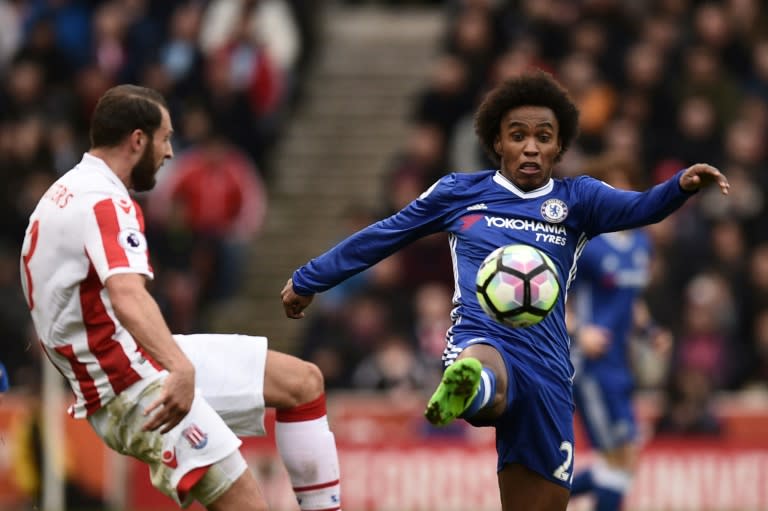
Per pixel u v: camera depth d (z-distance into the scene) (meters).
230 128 54.06
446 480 40.59
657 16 54.75
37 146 51.03
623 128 49.31
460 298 21.11
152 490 40.59
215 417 20.69
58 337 20.86
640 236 32.78
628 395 33.12
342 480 40.97
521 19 53.31
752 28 53.75
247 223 52.28
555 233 21.00
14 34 58.22
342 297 50.12
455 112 51.25
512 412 20.81
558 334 21.14
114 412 20.75
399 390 43.97
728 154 48.97
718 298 45.53
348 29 65.56
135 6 57.66
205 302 51.47
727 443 40.50
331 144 60.44
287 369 21.88
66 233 20.47
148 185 21.44
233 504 20.58
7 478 40.38
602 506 33.22
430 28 65.06
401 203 49.41
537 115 20.97
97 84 54.09
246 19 55.12
